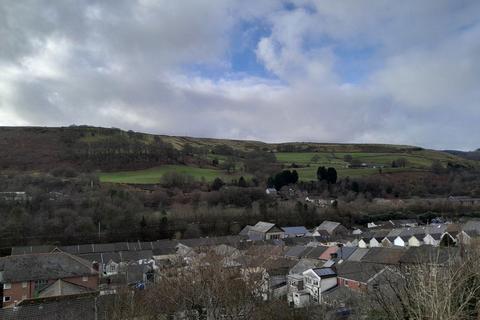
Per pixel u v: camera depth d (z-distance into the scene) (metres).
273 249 55.03
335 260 46.28
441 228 67.88
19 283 37.62
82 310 25.25
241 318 19.97
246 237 73.25
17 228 64.56
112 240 70.88
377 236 70.31
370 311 12.38
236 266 27.34
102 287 39.28
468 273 8.76
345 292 33.59
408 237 67.00
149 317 21.06
